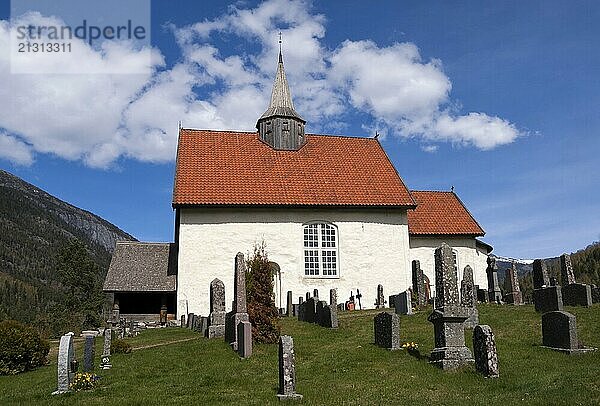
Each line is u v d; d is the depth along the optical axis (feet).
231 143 135.54
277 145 136.36
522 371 46.68
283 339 43.68
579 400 36.58
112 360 63.72
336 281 122.62
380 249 126.21
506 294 105.91
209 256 117.50
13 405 43.55
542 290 75.87
